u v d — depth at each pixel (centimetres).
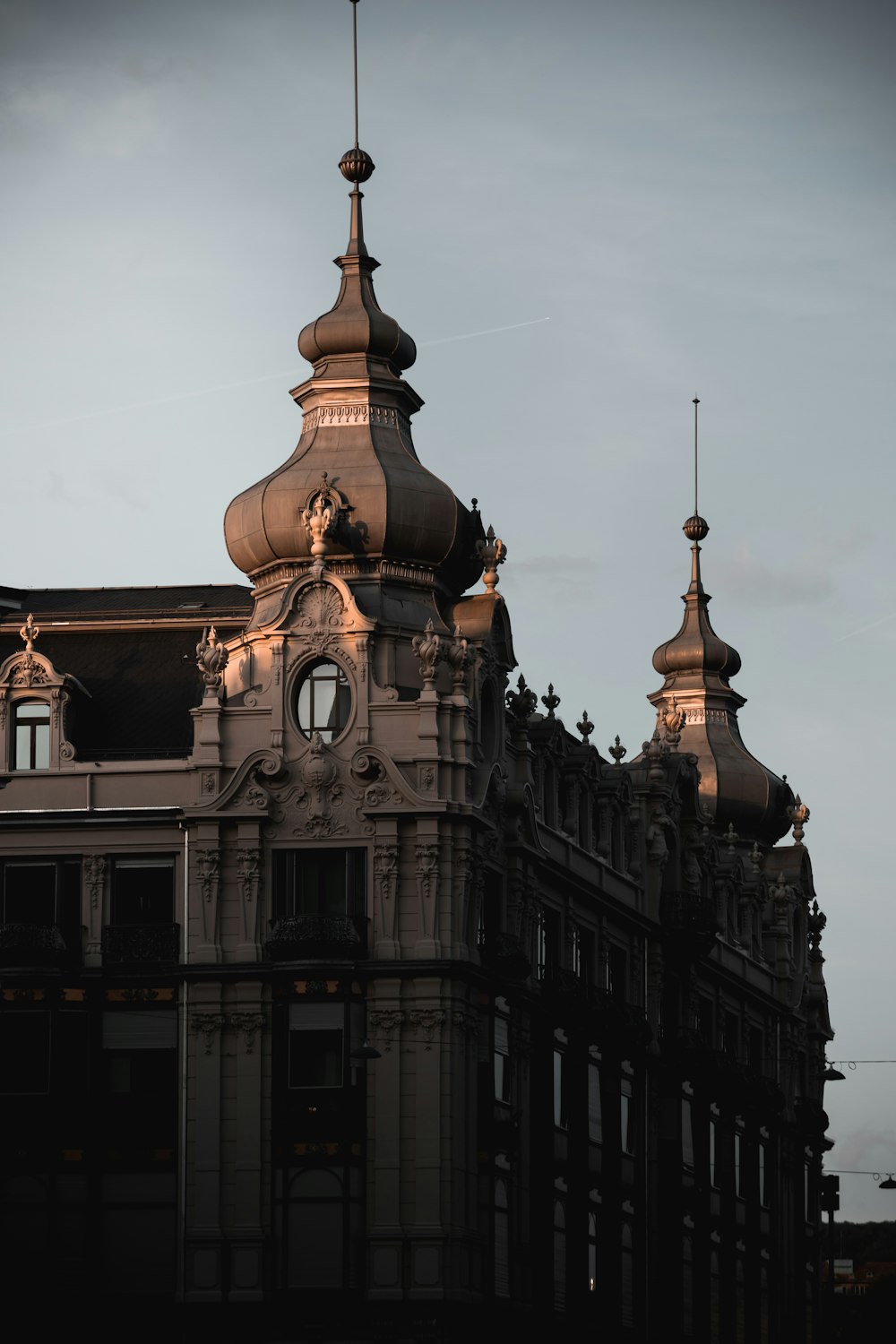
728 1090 12694
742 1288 13062
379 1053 9181
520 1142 9919
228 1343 9188
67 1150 9425
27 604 10769
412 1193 9194
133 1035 9500
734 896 13638
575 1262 10431
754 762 14612
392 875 9388
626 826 11681
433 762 9425
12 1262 9375
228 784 9519
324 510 9775
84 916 9619
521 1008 9994
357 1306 9138
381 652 9619
